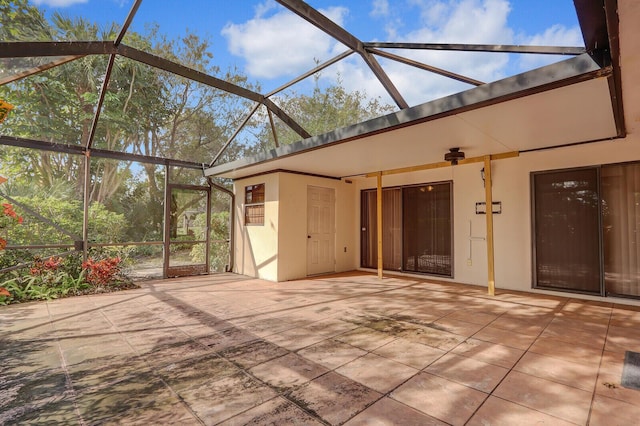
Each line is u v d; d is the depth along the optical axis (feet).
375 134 13.07
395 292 17.35
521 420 5.91
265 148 34.94
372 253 25.34
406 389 7.09
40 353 9.15
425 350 9.33
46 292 15.99
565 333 10.70
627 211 14.61
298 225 22.21
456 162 15.65
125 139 27.07
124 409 6.34
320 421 5.90
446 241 20.75
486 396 6.77
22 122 22.40
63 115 23.62
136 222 23.36
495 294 16.67
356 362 8.52
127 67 24.38
